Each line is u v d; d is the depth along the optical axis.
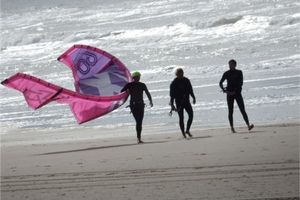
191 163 25.52
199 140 35.00
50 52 133.00
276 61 78.31
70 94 39.31
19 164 30.91
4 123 58.72
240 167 23.03
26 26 178.25
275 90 57.19
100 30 144.88
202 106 54.09
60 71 102.06
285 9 126.00
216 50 96.44
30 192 21.92
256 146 29.22
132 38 128.38
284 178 19.94
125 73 41.00
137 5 170.75
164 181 21.55
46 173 26.56
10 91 83.31
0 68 115.75
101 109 39.03
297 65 73.19
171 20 140.25
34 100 38.91
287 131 34.88
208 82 69.00
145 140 38.69
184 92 37.81
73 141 42.53
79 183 22.95
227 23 121.12
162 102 59.56
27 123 57.16
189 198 18.11
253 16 120.06
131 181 22.28
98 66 41.12
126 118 53.03
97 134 46.09
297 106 48.31
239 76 37.81
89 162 29.14
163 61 95.12
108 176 24.05
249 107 50.69
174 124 47.28
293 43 92.25
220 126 43.47
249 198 17.36
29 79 39.03
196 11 145.25
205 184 20.12
